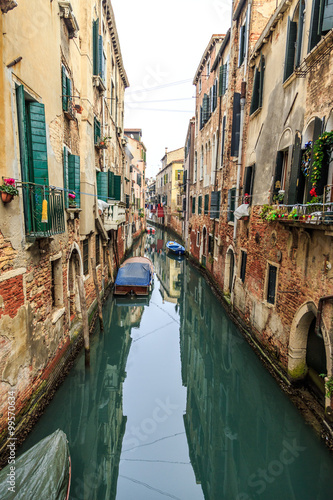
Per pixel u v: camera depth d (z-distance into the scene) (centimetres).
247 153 1110
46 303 670
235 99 1209
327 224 498
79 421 776
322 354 629
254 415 775
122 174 2103
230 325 1187
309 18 658
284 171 796
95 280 1075
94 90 1155
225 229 1419
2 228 480
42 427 603
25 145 564
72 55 895
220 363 1038
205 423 777
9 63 500
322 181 560
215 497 559
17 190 493
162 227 5453
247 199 1063
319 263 587
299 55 696
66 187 830
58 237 754
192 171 2614
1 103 479
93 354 951
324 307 558
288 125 745
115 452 669
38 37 619
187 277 2038
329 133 527
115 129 1766
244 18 1195
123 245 2319
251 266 1011
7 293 495
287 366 720
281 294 767
